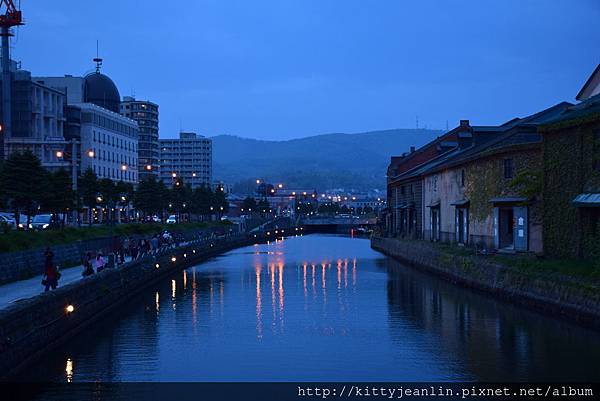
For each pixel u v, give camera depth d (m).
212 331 32.12
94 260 52.75
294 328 32.66
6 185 54.41
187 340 30.11
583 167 37.31
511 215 48.31
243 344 29.17
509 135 49.88
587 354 25.88
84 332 32.09
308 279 55.19
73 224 88.62
